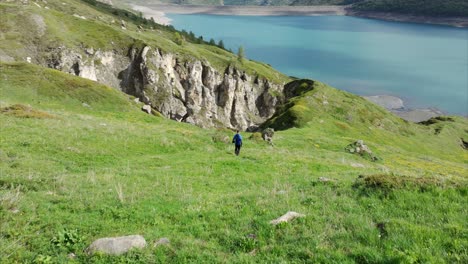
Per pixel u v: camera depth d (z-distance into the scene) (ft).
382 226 43.04
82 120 148.15
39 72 275.39
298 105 370.12
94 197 59.26
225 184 80.43
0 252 38.22
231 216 49.70
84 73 549.95
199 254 38.27
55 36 539.70
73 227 45.34
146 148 121.70
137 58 635.66
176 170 92.94
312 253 37.06
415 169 188.75
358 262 35.58
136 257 38.14
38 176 70.18
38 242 40.88
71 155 96.99
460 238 38.70
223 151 134.82
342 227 43.34
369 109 457.27
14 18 534.37
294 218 46.62
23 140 99.35
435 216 45.78
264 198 58.80
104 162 97.50
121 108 267.18
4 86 242.17
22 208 50.47
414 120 636.07
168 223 48.57
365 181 60.44
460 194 52.42
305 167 114.01
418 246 37.01
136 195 62.18
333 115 402.72
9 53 469.98
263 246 39.55
